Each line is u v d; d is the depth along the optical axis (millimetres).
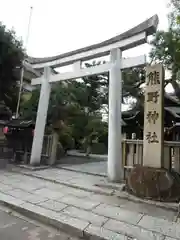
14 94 11258
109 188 5008
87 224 3051
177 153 4934
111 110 5984
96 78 14656
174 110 9031
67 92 12781
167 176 4211
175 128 8977
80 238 2840
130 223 3170
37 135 7664
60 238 2801
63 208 3656
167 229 3014
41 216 3297
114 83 6070
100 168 8094
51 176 6207
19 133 8422
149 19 5660
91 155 14594
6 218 3346
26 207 3592
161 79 4695
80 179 5957
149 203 4027
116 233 2826
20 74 10422
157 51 7285
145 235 2807
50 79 7918
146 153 4637
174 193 4105
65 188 5051
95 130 14406
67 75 7426
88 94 15008
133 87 11398
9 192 4461
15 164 7867
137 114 8891
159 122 4555
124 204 4027
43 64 8188
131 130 9523
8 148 9062
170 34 6078
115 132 5816
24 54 9500
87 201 4117
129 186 4633
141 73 10898
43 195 4371
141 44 6008
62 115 11344
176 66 6543
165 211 3723
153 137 4590
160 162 4422
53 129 10297
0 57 8297
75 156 13328
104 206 3865
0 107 11312
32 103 10695
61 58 7645
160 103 4613
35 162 7531
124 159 5742
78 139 15695
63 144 12648
